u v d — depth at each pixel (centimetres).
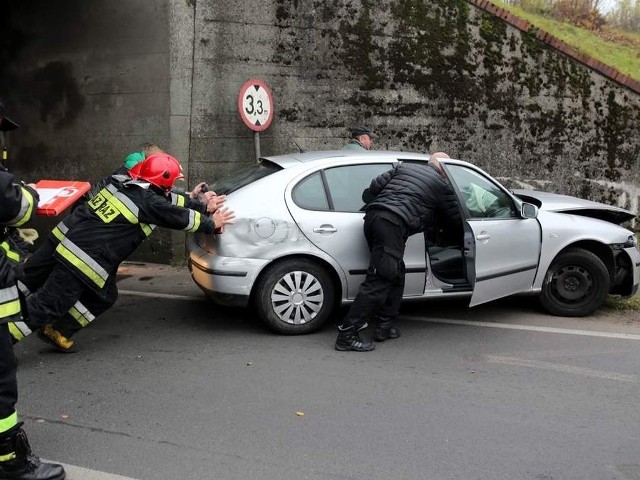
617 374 425
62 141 829
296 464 304
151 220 427
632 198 911
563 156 895
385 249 450
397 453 315
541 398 385
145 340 491
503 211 524
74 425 345
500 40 865
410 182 462
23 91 842
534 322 544
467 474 295
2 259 272
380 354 462
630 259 564
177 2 748
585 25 1229
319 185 494
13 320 276
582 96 886
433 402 377
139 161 484
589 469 301
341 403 375
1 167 273
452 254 535
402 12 838
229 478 291
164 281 703
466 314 568
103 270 422
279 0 797
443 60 855
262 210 474
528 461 308
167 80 759
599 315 567
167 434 335
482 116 874
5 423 273
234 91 793
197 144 783
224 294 473
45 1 811
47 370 428
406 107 854
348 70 832
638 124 897
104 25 783
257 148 761
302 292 491
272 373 422
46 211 378
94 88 800
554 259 548
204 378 413
